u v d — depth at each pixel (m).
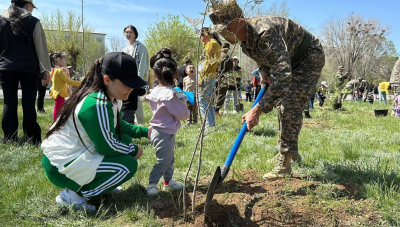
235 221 2.54
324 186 3.01
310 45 3.11
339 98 11.99
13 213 2.65
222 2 2.48
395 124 7.64
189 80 6.97
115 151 2.65
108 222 2.56
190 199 2.91
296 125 3.26
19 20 4.63
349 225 2.45
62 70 6.22
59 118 2.61
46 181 3.29
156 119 2.99
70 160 2.58
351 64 37.84
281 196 2.84
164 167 3.01
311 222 2.50
